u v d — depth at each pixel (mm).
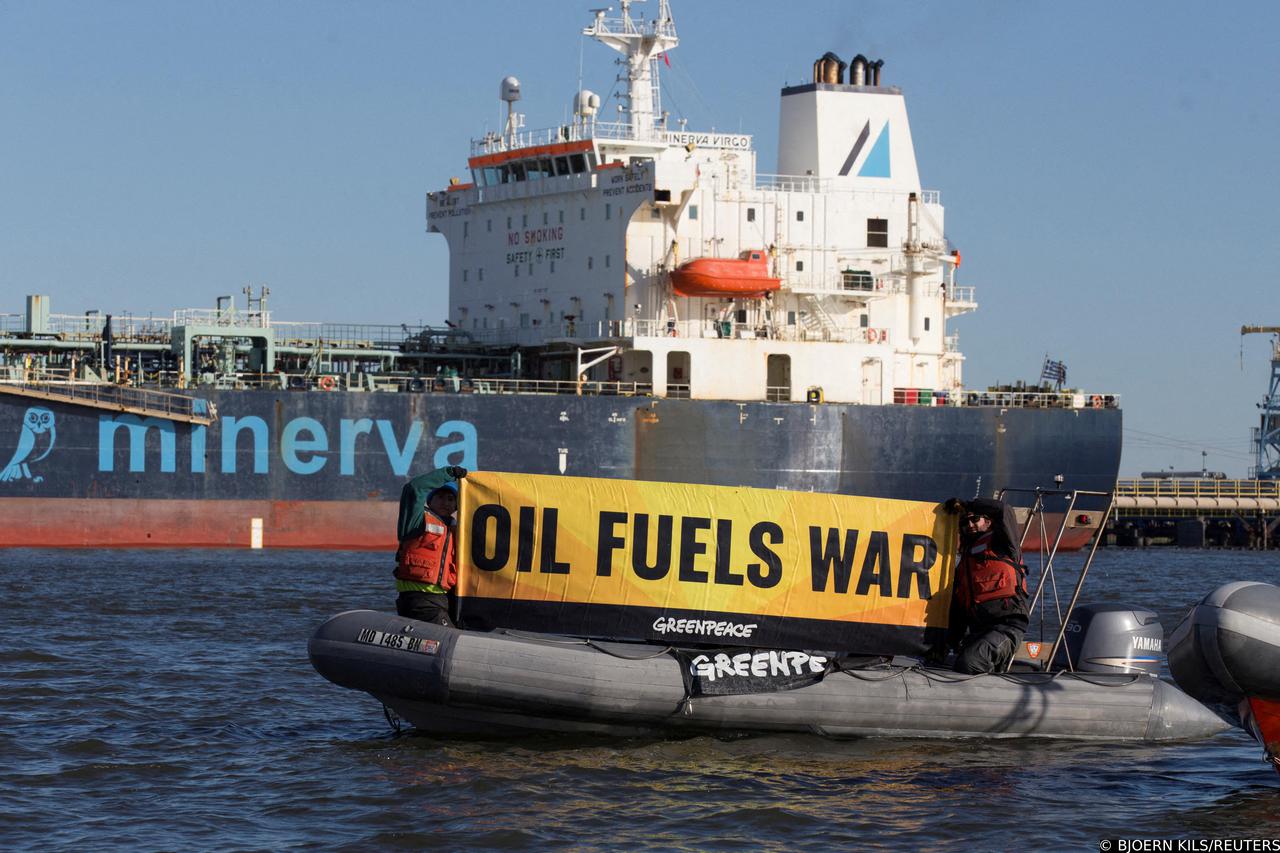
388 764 25906
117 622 44500
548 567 26516
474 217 83188
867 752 26875
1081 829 22859
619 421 73562
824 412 75312
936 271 81375
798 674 27000
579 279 78062
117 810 23219
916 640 27750
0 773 25281
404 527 26734
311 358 77562
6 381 69438
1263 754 27266
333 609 48688
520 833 22156
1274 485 108625
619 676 26109
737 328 77312
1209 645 24750
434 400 72688
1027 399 79562
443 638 25828
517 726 26812
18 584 54000
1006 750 27344
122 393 70438
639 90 79438
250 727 29312
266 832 22172
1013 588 27938
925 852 21688
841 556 27234
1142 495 105375
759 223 77625
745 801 23844
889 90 84938
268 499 72188
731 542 26844
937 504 27828
